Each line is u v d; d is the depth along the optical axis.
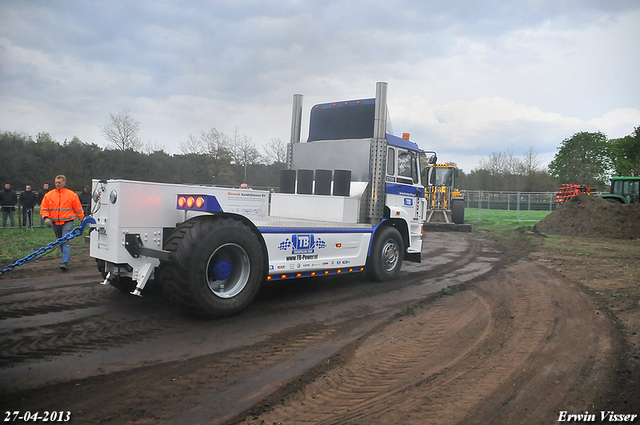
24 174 25.67
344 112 7.66
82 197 15.49
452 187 20.98
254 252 4.87
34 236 12.09
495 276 7.86
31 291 5.76
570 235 15.99
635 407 2.86
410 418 2.70
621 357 3.73
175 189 4.98
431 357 3.78
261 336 4.26
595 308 5.43
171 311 4.95
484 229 19.12
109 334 4.15
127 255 4.60
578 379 3.30
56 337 4.04
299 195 6.96
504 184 49.81
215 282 4.76
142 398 2.90
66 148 27.48
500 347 4.04
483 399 2.98
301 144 7.91
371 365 3.58
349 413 2.76
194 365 3.49
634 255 10.73
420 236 8.24
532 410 2.83
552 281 7.30
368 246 6.73
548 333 4.46
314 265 5.79
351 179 7.21
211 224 4.53
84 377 3.20
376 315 5.15
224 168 29.27
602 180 46.47
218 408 2.79
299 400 2.93
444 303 5.79
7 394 2.91
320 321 4.84
